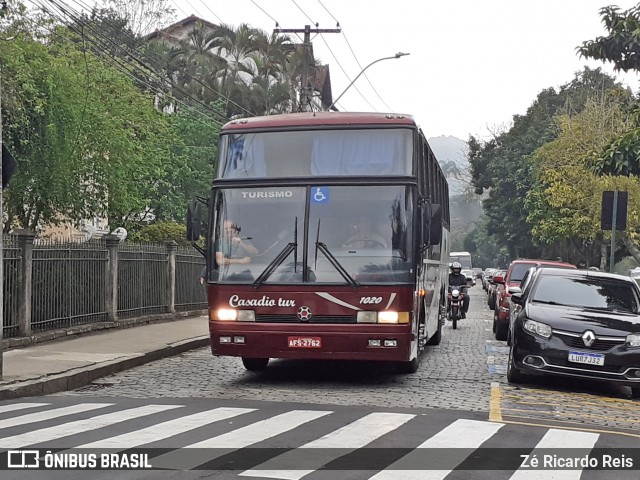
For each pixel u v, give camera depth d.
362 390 11.44
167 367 14.18
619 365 11.36
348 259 11.38
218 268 11.67
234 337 11.50
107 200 27.14
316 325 11.31
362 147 11.73
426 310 13.72
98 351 14.68
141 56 40.16
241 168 11.91
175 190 39.22
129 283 20.03
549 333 11.71
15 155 22.58
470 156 68.75
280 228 11.59
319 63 51.62
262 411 9.31
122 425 8.30
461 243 160.12
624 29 15.90
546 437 8.23
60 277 16.50
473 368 14.27
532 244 62.22
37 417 8.80
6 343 14.32
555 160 43.38
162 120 31.66
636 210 37.69
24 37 23.34
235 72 49.44
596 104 44.31
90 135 25.50
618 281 13.06
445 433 8.17
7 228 25.12
